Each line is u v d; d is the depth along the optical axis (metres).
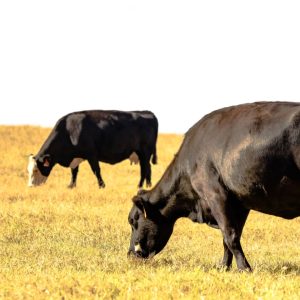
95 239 43.19
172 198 32.31
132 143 85.31
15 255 36.72
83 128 82.25
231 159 28.80
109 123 83.62
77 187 82.12
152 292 24.09
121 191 71.00
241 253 29.77
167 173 32.44
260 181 28.05
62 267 32.41
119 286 25.27
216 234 47.03
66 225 47.88
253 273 28.16
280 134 27.28
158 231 33.06
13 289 25.19
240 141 28.47
